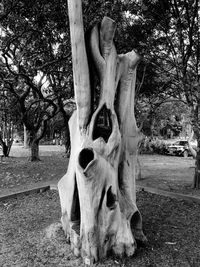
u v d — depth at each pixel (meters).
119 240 3.25
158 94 9.54
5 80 10.27
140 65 8.00
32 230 4.27
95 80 3.57
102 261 3.16
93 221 3.11
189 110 7.30
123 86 3.58
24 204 5.88
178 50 7.82
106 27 3.18
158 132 22.36
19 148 28.11
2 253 3.47
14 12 7.70
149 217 5.05
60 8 7.35
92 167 2.97
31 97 16.38
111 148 3.21
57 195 6.65
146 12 7.37
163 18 7.41
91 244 3.12
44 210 5.44
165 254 3.43
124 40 7.49
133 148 3.77
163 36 7.91
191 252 3.53
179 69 7.39
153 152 22.36
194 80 7.57
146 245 3.65
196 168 8.06
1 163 12.61
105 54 3.26
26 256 3.36
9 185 7.82
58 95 12.68
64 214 3.78
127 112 3.62
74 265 3.12
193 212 5.39
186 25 7.52
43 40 9.48
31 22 8.23
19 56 10.72
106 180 3.18
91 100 3.35
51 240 3.76
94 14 6.97
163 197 6.52
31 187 7.39
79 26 3.01
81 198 3.14
